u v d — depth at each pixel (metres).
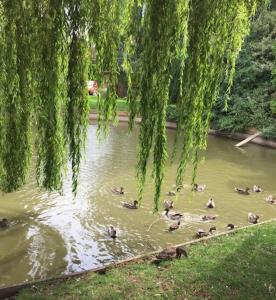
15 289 7.66
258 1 8.27
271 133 26.84
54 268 9.57
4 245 10.52
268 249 9.62
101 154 21.25
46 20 6.83
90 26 7.02
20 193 13.99
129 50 7.39
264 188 17.22
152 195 14.88
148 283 7.92
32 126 7.69
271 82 28.19
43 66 7.01
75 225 11.94
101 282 7.92
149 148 7.86
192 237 11.55
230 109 29.77
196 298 7.47
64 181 15.73
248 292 7.70
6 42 6.86
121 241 11.10
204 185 16.27
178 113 7.85
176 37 7.09
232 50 7.62
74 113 7.52
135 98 7.60
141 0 7.14
